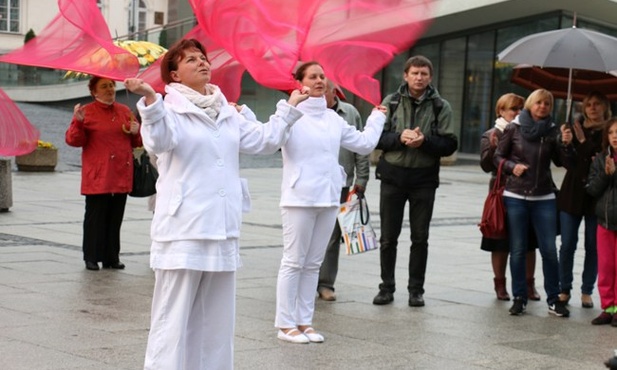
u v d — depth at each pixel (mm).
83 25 5383
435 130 8602
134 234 12703
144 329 7250
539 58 8742
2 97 5613
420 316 8242
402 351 6910
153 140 4969
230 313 5258
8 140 5629
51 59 5430
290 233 7125
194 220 5062
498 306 8859
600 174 8156
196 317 5258
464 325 7938
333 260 8875
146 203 16266
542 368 6570
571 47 8719
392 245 8742
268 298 8703
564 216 8844
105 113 9945
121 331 7156
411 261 8703
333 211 7262
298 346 6961
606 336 7742
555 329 7953
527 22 31906
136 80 4887
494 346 7199
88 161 9852
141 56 9758
